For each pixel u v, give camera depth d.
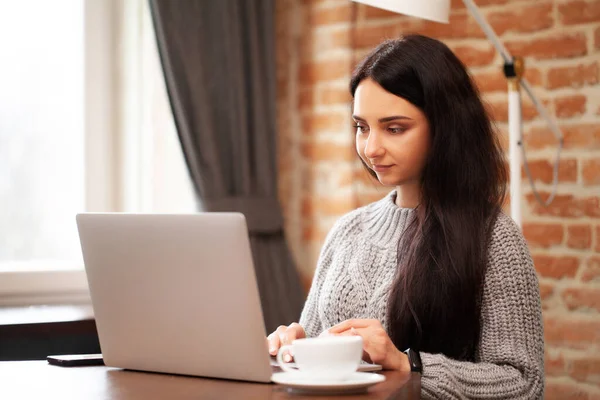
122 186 2.94
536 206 2.65
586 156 2.57
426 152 1.61
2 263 2.75
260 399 1.10
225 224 1.17
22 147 2.80
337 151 3.01
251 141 3.02
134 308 1.31
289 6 3.12
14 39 2.79
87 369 1.39
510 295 1.55
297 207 3.11
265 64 3.06
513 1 2.68
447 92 1.59
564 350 2.60
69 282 2.82
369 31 2.94
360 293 1.72
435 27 2.80
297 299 3.02
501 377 1.44
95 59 2.89
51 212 2.85
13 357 2.37
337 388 1.11
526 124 2.66
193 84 2.82
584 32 2.57
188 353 1.27
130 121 2.92
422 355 1.41
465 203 1.60
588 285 2.57
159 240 1.24
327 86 3.03
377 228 1.79
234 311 1.20
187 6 2.82
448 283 1.55
